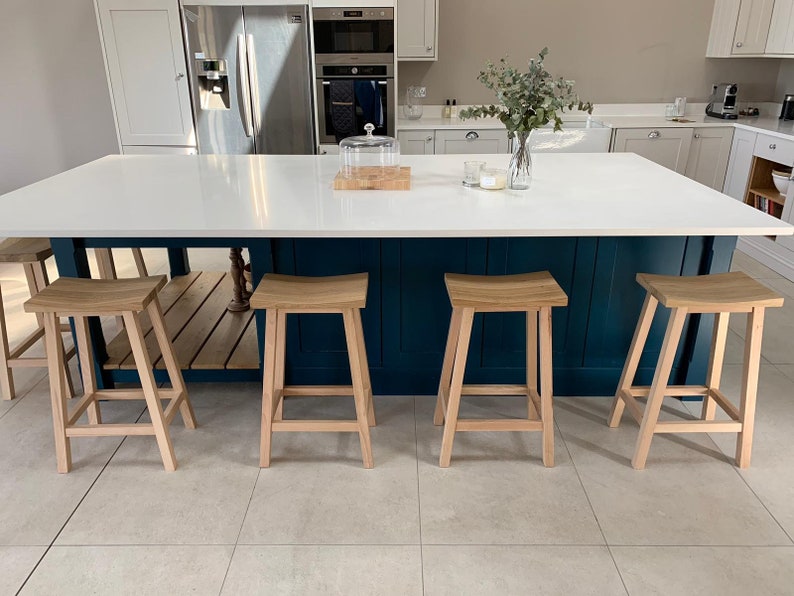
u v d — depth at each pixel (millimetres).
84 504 2117
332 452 2381
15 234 2061
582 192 2537
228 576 1834
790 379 2889
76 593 1785
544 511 2080
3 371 2699
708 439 2457
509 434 2482
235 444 2432
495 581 1814
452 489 2182
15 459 2348
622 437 2469
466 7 5012
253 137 4590
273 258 2459
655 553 1910
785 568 1858
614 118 5160
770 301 2070
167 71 4461
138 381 2768
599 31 5086
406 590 1785
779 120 4898
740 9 4738
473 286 2180
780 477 2242
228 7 4246
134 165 3109
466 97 5250
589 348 2643
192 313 3092
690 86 5254
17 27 4824
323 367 2672
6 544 1953
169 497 2146
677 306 2072
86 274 2523
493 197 2465
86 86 5020
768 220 2117
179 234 2070
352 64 4441
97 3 4289
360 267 2480
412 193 2533
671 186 2639
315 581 1816
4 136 5117
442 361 2674
